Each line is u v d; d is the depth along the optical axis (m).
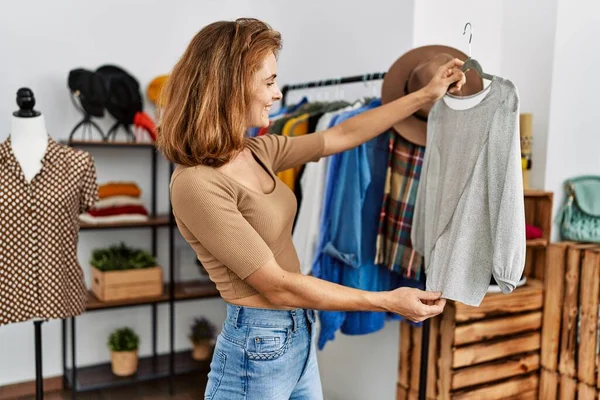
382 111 1.69
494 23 2.77
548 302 2.49
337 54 3.04
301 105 2.93
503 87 1.44
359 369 2.92
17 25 3.09
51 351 3.32
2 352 3.21
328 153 1.70
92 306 2.99
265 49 1.32
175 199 1.30
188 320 3.73
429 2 2.54
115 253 3.27
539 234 2.48
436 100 1.67
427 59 2.09
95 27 3.27
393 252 2.19
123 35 3.35
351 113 2.23
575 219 2.56
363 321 2.33
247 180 1.39
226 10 3.62
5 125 3.10
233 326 1.40
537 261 2.57
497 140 1.43
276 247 1.41
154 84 3.32
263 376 1.39
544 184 2.58
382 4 2.69
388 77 2.14
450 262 1.49
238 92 1.28
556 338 2.46
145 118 3.22
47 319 2.28
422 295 1.42
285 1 3.49
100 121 3.34
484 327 2.33
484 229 1.48
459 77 1.63
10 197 2.21
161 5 3.43
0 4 3.04
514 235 1.37
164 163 3.54
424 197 1.78
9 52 3.08
